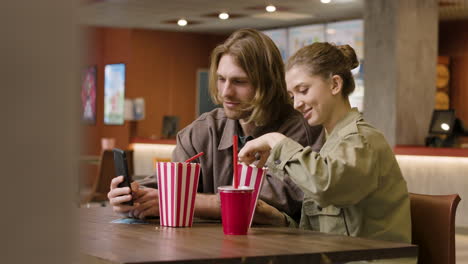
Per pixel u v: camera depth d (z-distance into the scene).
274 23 12.20
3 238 0.23
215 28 13.05
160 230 1.48
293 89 1.65
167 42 13.62
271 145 1.45
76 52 0.24
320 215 1.70
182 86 13.81
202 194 1.80
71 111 0.24
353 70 1.72
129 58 13.32
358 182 1.42
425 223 1.69
